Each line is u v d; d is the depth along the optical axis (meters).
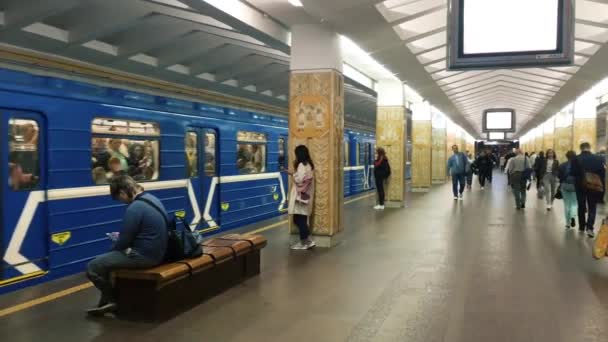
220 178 10.50
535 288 6.25
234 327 4.95
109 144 7.41
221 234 10.34
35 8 6.73
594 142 20.09
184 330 4.88
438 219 12.70
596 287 6.29
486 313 5.31
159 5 7.52
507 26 7.85
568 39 7.69
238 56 10.73
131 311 5.15
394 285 6.41
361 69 13.51
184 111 9.31
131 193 5.37
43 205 6.28
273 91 15.03
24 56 6.20
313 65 8.85
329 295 6.00
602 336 4.66
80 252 6.79
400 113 15.29
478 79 18.55
